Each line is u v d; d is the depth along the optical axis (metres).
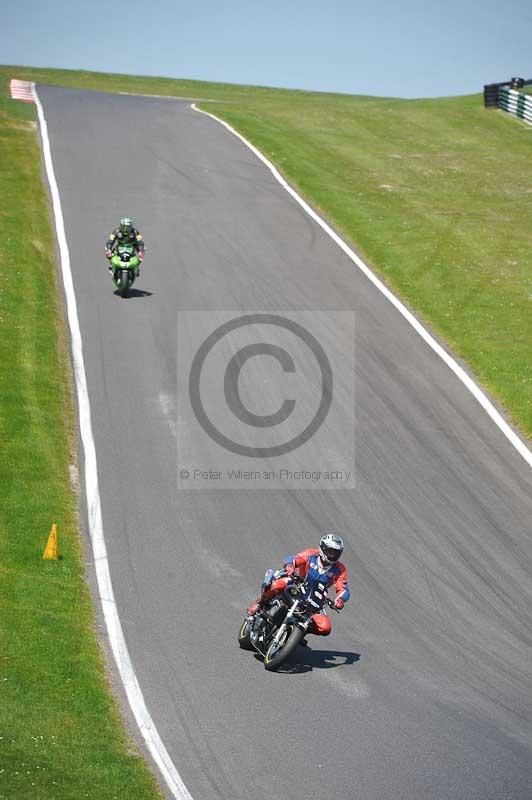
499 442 73.00
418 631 49.31
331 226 129.62
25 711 38.59
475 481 66.88
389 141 195.88
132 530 58.31
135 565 54.38
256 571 54.44
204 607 50.44
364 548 57.59
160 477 65.06
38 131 166.38
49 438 68.44
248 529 59.12
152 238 118.06
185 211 130.00
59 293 98.75
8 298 93.31
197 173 149.62
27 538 55.16
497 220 141.00
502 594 53.44
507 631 49.75
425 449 71.12
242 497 63.06
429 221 136.50
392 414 76.50
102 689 42.09
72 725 38.38
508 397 80.50
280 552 56.66
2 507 58.12
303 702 41.91
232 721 40.16
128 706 41.19
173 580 53.00
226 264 110.75
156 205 131.50
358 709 41.47
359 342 90.75
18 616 46.78
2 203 122.56
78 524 58.62
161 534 58.03
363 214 136.50
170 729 39.47
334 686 43.50
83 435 70.31
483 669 45.88
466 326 96.38
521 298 105.81
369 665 45.72
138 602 50.56
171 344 87.69
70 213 124.88
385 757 37.69
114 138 167.62
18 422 69.62
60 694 40.72
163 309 96.00
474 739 39.34
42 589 49.97
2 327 86.44
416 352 89.38
